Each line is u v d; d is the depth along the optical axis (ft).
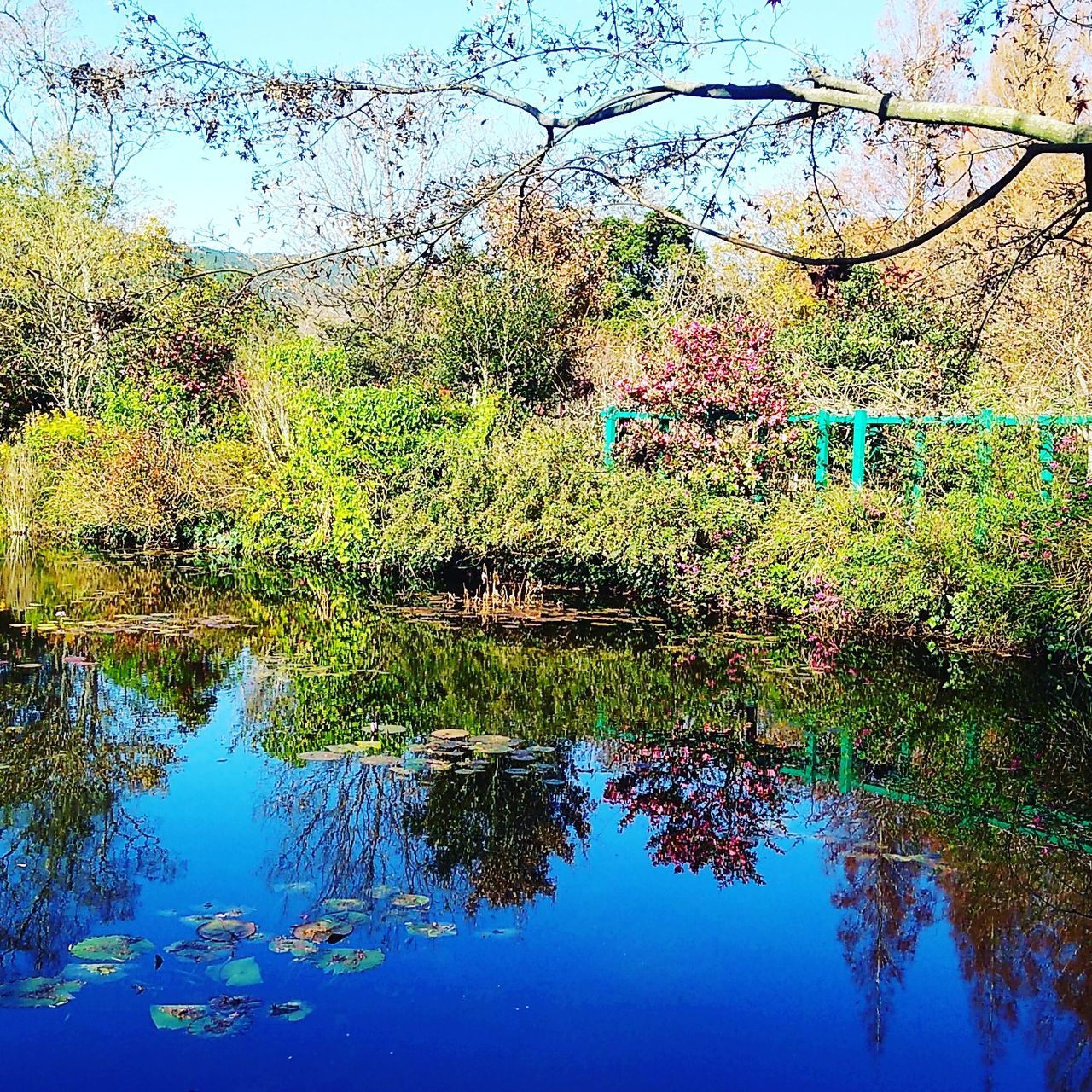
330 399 40.98
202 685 23.54
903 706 22.07
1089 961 11.43
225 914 12.07
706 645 28.17
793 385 39.86
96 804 15.92
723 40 14.65
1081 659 25.55
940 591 28.02
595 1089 9.01
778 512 33.45
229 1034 9.65
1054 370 34.88
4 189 61.57
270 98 14.17
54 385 61.52
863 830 15.25
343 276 59.72
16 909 12.20
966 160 36.37
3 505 53.42
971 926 12.22
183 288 15.70
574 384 55.83
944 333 37.60
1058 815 15.89
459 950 11.39
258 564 43.47
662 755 18.78
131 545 49.19
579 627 30.53
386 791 16.66
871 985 10.84
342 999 10.30
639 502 33.76
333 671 25.12
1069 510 24.64
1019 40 18.25
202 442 49.67
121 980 10.53
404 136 15.02
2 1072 9.03
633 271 60.29
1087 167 12.02
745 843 14.69
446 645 28.14
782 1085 9.13
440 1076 9.10
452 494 36.70
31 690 22.95
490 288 54.08
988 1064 9.46
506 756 18.56
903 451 35.27
